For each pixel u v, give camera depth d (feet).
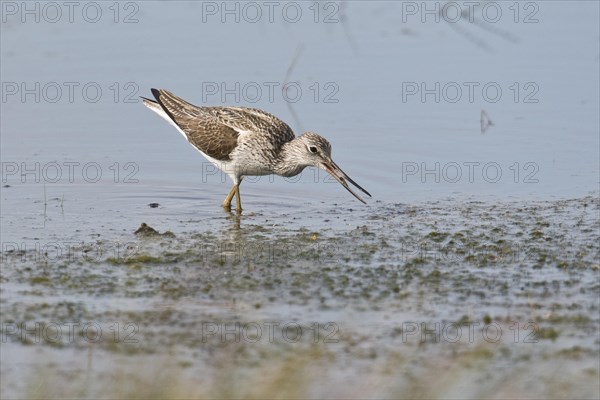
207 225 52.11
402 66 76.54
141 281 42.78
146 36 81.35
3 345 36.27
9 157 61.77
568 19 84.94
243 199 57.36
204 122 57.36
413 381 33.22
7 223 51.67
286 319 38.58
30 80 72.38
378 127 67.05
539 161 61.41
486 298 40.65
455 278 42.91
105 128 66.90
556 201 55.06
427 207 54.75
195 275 43.55
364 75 74.95
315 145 54.90
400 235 49.55
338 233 50.16
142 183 59.16
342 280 42.70
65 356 35.40
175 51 78.43
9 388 33.22
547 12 86.58
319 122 67.56
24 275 43.34
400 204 55.52
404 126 67.26
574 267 44.04
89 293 41.29
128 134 66.33
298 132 66.03
